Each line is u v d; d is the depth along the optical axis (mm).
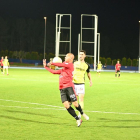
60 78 16047
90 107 22734
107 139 13883
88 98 28234
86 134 14742
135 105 24062
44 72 78688
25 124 16625
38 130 15359
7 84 41031
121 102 25734
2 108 21500
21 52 173875
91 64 143125
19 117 18422
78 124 15914
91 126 16453
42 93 31375
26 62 164125
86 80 53062
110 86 41500
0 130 15211
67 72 15914
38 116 18828
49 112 20219
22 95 29344
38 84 42000
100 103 24938
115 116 19266
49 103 24297
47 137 14062
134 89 37625
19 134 14500
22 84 41500
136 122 17562
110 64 147500
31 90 34125
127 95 31078
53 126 16297
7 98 26891
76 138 13984
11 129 15453
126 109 22031
